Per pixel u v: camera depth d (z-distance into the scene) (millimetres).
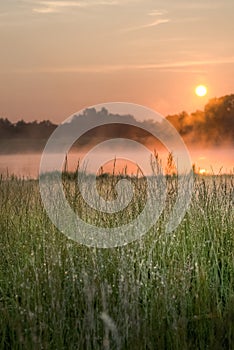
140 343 5945
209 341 6285
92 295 6270
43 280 6805
